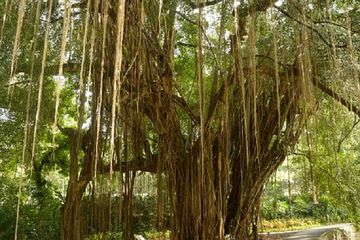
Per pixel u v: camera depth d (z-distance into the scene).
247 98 5.18
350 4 5.17
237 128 5.55
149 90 4.86
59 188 11.09
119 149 5.20
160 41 4.93
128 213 5.63
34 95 5.24
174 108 5.26
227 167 5.31
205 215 5.21
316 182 7.29
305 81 4.11
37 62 4.97
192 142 5.45
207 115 5.29
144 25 4.41
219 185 5.23
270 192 9.37
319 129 6.13
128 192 5.62
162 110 5.17
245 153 5.56
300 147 7.36
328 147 6.59
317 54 4.93
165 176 5.80
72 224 5.64
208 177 5.18
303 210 15.95
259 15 4.76
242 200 5.64
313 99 4.76
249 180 5.61
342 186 7.34
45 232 8.26
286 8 4.73
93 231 5.71
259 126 5.55
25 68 5.06
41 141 8.95
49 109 5.61
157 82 4.93
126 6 4.02
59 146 9.84
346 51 4.84
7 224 8.01
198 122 5.36
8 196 8.32
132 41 4.26
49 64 5.20
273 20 3.98
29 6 4.70
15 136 6.43
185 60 7.09
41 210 8.72
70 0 1.98
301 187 7.89
